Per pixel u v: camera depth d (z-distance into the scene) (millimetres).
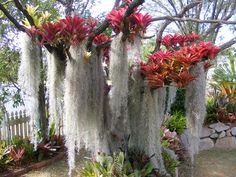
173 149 4680
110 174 3275
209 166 5535
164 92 3227
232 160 5875
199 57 2635
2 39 6078
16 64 6047
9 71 5988
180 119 5445
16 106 6008
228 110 7266
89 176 3412
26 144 5438
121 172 3279
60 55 2588
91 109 2600
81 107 2492
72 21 2332
